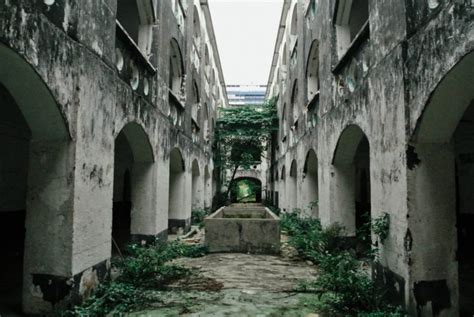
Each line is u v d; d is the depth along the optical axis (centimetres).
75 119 493
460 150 883
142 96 792
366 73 638
